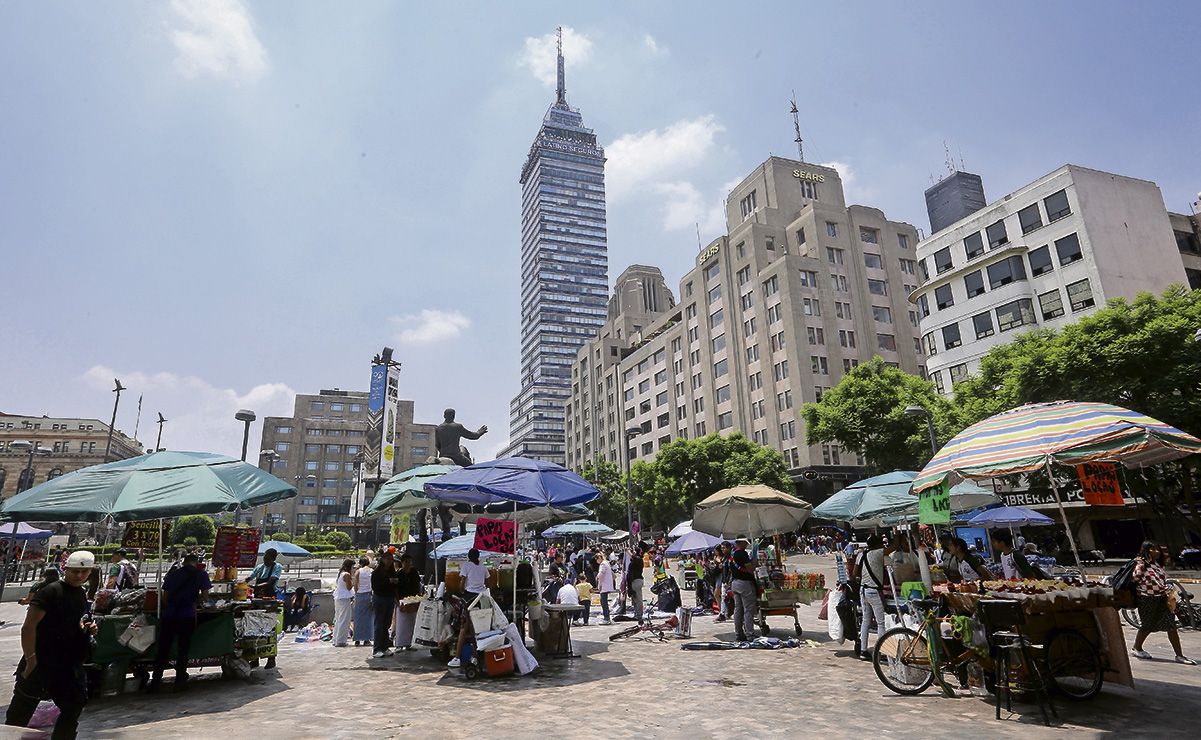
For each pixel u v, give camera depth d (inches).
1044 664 238.8
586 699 270.5
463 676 323.6
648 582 1009.5
